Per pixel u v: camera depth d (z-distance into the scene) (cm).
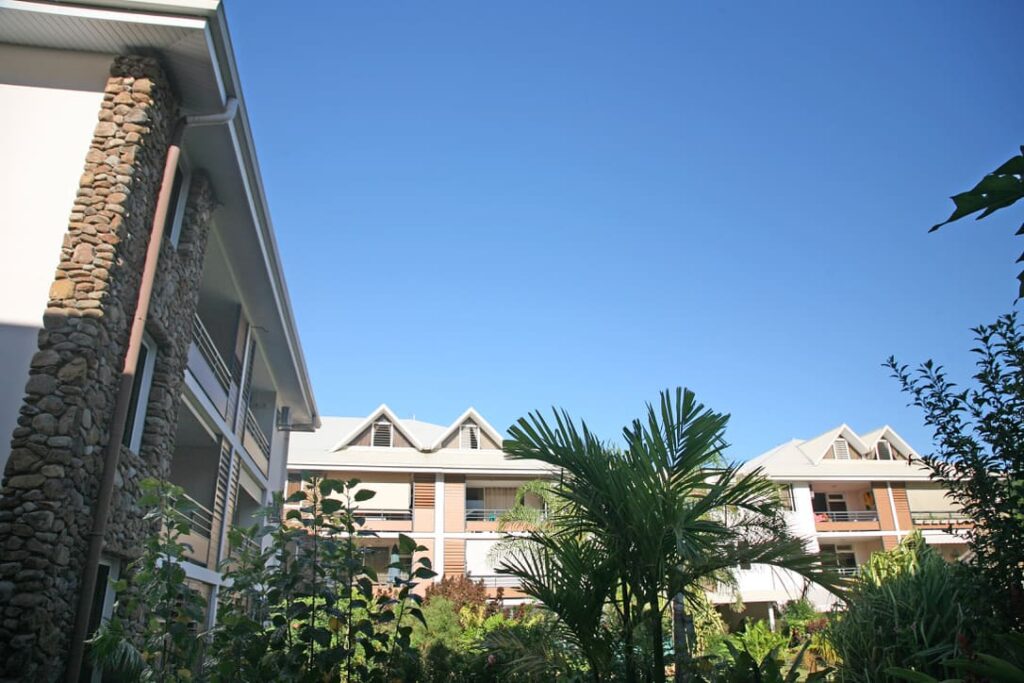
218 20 827
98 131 798
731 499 554
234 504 1459
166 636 605
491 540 3092
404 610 660
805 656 914
